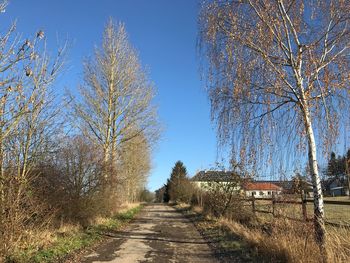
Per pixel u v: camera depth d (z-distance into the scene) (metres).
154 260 10.91
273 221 12.37
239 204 20.25
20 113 9.25
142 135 28.73
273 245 10.39
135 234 16.97
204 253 12.06
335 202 10.78
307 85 9.83
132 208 36.81
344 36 10.04
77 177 17.39
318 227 9.57
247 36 10.11
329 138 9.67
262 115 10.32
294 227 10.55
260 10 10.09
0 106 8.57
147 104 27.25
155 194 113.50
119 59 26.27
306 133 9.84
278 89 10.12
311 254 8.88
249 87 10.19
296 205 12.26
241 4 10.26
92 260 10.78
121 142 26.67
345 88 9.61
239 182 19.94
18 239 10.29
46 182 13.66
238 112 10.34
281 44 10.16
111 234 16.66
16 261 9.41
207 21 10.55
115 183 20.73
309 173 10.38
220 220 19.67
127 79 26.31
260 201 19.91
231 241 13.60
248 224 16.83
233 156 10.68
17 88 8.71
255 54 10.15
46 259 10.20
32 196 11.63
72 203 16.58
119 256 11.45
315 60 9.74
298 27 10.23
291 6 10.21
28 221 12.04
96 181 18.38
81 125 24.69
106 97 25.75
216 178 22.19
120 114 26.14
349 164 9.70
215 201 22.14
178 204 52.06
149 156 47.03
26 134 11.49
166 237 15.96
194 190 39.06
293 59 10.11
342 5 9.82
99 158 18.81
